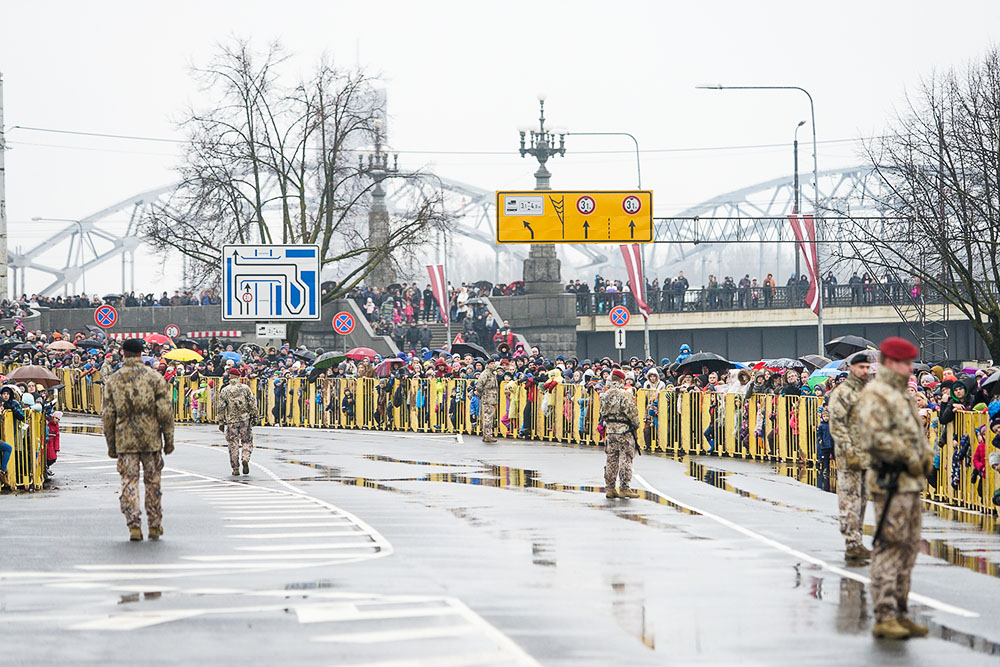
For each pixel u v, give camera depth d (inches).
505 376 4658.0
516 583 1569.9
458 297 7755.9
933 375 3041.3
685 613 1373.0
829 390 3006.9
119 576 1638.8
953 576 1637.6
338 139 7445.9
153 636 1259.8
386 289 7869.1
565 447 4104.3
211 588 1539.1
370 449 4065.0
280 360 5999.0
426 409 4872.0
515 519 2267.5
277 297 5713.6
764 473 3166.8
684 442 3853.3
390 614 1365.7
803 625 1311.5
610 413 2623.0
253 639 1242.0
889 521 1291.8
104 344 6830.7
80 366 6146.7
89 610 1397.6
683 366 4266.7
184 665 1136.8
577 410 4220.0
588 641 1230.3
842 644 1221.1
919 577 1630.2
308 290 5713.6
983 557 1809.8
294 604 1427.2
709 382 3868.1
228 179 7253.9
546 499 2613.2
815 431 3361.2
